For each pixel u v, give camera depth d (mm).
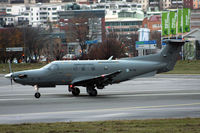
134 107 111500
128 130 77812
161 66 152875
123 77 148500
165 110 105375
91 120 91750
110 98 134750
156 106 113250
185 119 89312
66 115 99000
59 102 124500
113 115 98250
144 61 152250
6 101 129000
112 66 147750
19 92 161750
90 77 144250
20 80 139625
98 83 143250
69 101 126875
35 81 140500
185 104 117250
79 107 112438
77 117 96000
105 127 81000
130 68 149125
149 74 151625
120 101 125812
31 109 109375
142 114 99188
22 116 98062
